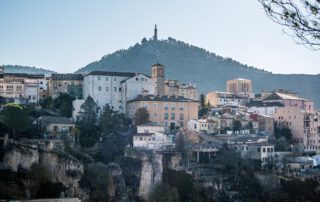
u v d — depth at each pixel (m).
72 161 169.88
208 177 198.50
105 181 171.75
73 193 164.75
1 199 138.38
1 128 177.38
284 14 31.33
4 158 159.50
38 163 163.25
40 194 156.75
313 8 30.88
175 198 182.12
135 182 191.75
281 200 196.38
